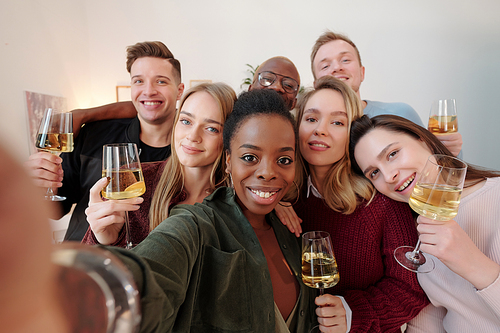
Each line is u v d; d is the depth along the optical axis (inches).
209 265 29.3
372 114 103.1
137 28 190.1
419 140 44.9
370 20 191.6
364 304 41.1
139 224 52.2
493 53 186.5
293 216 43.0
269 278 31.8
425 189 37.7
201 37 193.5
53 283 5.6
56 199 71.2
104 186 43.1
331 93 48.8
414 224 49.3
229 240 31.8
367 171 47.2
